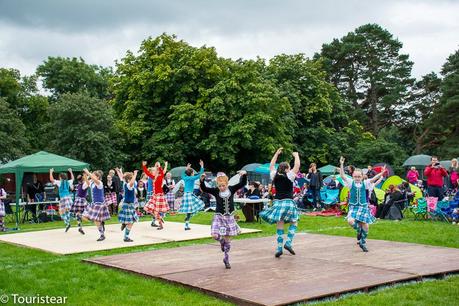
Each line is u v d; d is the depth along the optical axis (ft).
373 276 23.17
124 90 109.70
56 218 62.03
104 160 94.27
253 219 53.16
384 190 59.36
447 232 40.52
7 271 27.07
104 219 38.88
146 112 105.19
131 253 31.58
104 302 20.57
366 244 33.45
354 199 30.99
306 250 31.17
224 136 100.48
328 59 165.58
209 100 102.63
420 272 23.90
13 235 43.93
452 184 56.65
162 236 40.68
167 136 102.06
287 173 28.91
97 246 36.01
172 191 65.87
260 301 19.07
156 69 101.96
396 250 30.76
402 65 167.43
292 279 22.85
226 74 107.45
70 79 139.33
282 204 28.45
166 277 23.95
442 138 149.07
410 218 53.11
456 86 139.23
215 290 21.09
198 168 109.19
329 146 124.67
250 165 81.00
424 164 84.84
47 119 129.08
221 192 26.13
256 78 105.81
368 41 167.12
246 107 100.73
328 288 20.95
